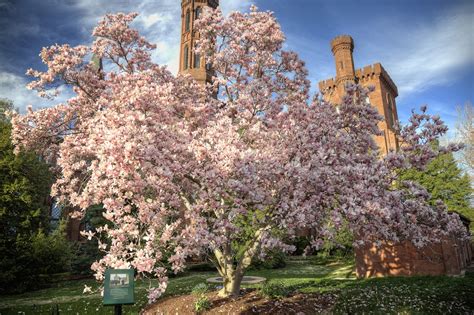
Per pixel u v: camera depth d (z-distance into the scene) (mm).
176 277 19156
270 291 9836
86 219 21281
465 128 31938
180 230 8500
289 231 7965
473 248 25062
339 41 47312
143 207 7812
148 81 12172
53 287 17828
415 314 8328
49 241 18672
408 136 10172
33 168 18938
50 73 12852
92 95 13539
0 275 15523
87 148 9586
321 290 11570
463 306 8984
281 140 9438
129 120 8094
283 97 13031
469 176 30062
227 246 10078
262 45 13789
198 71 35281
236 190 7301
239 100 11023
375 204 7184
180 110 12117
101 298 12773
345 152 9062
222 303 9109
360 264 15789
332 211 7410
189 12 40000
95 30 13992
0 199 16812
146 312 9453
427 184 24781
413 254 14641
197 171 7840
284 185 7824
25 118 13086
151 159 7832
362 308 9031
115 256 7516
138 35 14672
